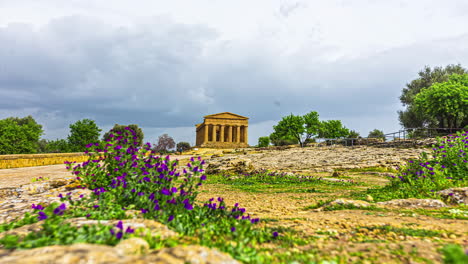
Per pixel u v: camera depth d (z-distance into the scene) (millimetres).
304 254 3418
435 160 10891
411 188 9367
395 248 3545
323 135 67500
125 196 5152
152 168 5344
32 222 4285
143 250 2809
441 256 3100
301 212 7418
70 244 2877
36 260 2031
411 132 52250
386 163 23797
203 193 12148
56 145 51062
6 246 2906
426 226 5000
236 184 15898
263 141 97875
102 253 2285
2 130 45000
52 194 7699
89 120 51250
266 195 11383
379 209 7141
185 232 3898
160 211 4266
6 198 7723
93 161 7293
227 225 4344
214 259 2465
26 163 25500
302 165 28391
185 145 99750
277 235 4312
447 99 38781
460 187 8477
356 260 3172
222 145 87125
